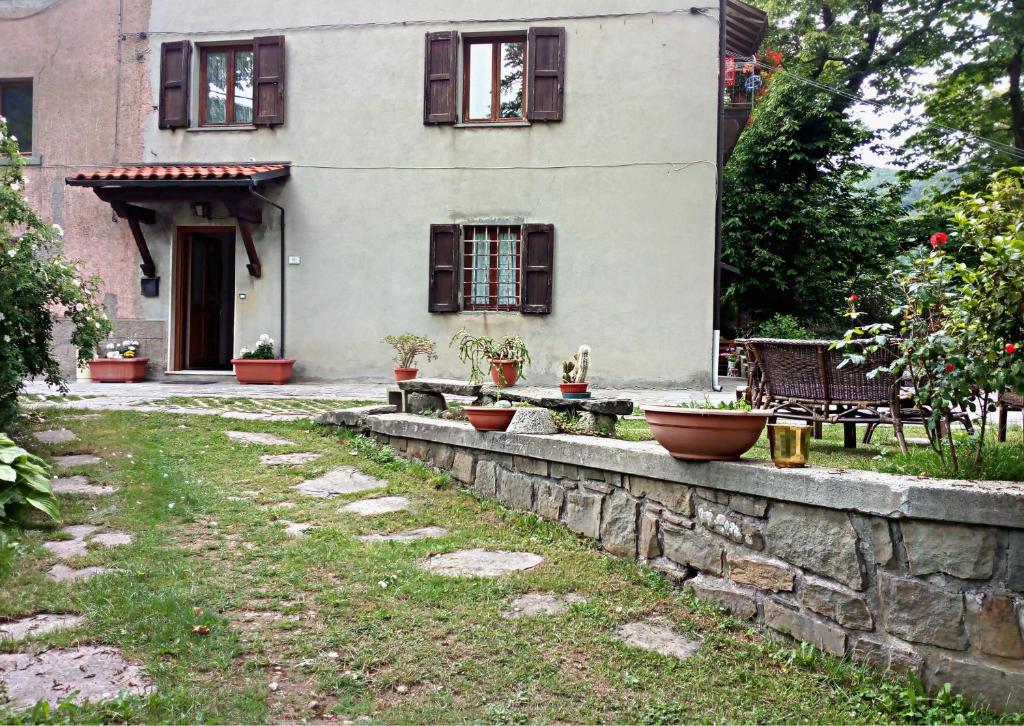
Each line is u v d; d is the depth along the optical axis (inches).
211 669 93.2
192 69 426.6
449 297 403.9
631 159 389.7
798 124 564.4
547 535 148.4
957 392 105.8
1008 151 678.5
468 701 89.5
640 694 93.0
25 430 219.9
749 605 112.3
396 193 410.0
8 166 214.2
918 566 93.4
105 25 431.2
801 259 571.5
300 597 115.3
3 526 138.3
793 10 701.9
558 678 95.1
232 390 356.2
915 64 687.7
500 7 400.5
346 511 161.6
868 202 634.2
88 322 215.2
